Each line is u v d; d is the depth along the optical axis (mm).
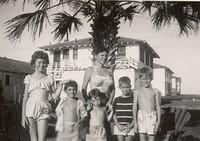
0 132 4883
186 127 4883
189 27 4621
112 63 4523
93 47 4668
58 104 4098
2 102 5457
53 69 9906
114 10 4621
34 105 3963
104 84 4117
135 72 7484
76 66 9766
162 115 4922
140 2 4605
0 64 11219
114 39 4617
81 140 4027
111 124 4164
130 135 3959
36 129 4008
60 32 5227
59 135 4027
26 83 4043
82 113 3990
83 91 4168
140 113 4004
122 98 4043
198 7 4246
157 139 4559
